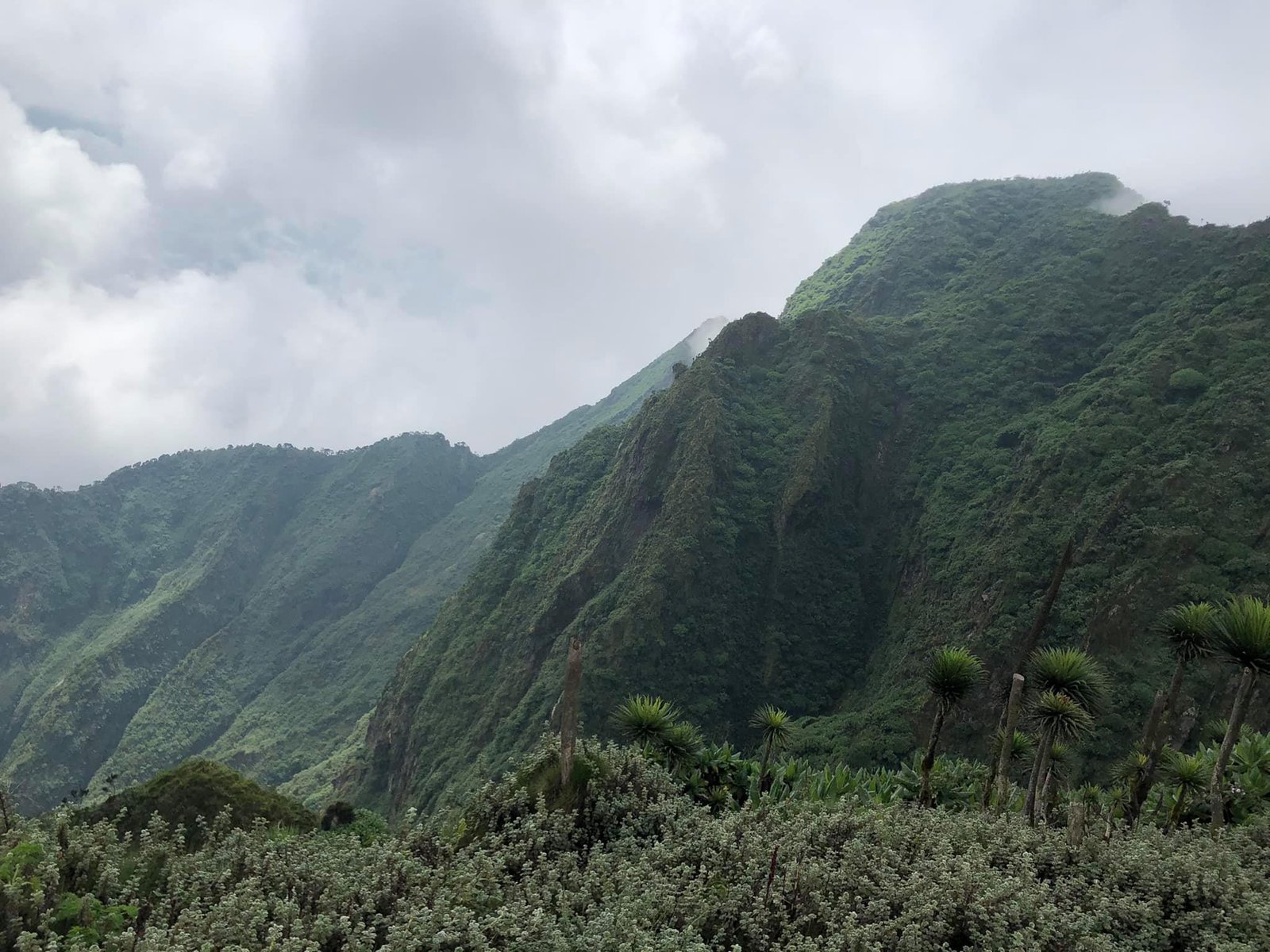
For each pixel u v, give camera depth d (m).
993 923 6.87
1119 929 7.41
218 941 5.49
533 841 7.84
